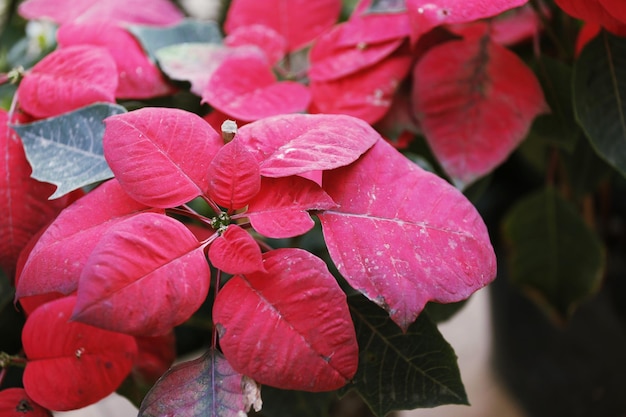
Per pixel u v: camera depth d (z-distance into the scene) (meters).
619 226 0.96
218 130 0.60
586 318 0.94
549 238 0.80
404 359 0.55
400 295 0.49
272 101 0.62
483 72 0.63
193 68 0.64
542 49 0.72
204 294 0.48
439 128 0.63
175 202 0.51
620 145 0.61
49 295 0.56
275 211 0.51
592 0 0.58
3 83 0.63
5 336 0.66
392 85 0.64
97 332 0.53
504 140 0.62
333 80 0.65
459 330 1.02
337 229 0.51
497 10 0.56
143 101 0.67
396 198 0.52
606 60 0.62
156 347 0.61
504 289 0.94
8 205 0.56
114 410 0.88
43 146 0.56
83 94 0.58
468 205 0.53
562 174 0.85
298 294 0.49
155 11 0.71
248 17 0.71
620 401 0.88
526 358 0.93
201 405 0.49
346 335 0.49
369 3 0.69
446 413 0.91
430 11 0.57
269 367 0.48
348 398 0.79
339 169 0.53
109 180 0.54
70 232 0.51
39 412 0.53
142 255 0.48
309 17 0.71
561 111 0.67
